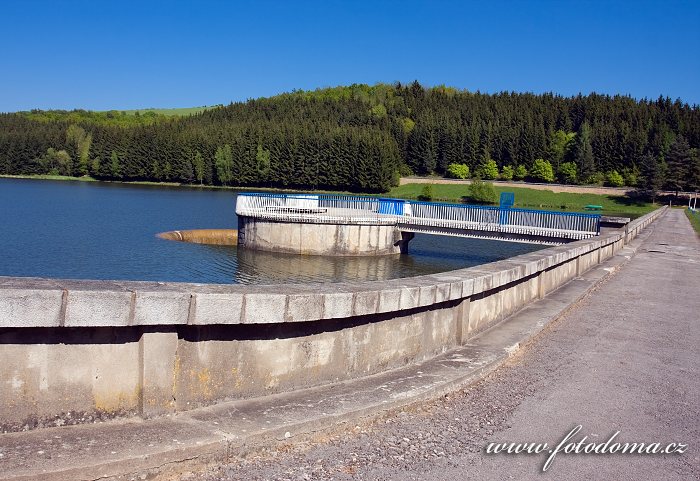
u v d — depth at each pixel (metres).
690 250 28.52
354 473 4.80
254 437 4.92
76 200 95.94
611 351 9.20
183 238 53.06
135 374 5.02
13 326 4.38
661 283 17.09
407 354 7.27
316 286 6.48
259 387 5.76
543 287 12.93
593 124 162.50
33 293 4.41
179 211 82.88
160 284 5.37
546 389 7.22
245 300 5.32
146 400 5.00
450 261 46.12
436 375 6.92
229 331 5.48
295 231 46.03
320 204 58.31
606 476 5.09
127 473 4.31
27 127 179.00
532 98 192.88
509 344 8.59
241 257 43.84
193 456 4.59
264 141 147.38
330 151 136.25
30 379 4.62
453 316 8.15
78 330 4.75
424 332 7.52
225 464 4.76
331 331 6.28
